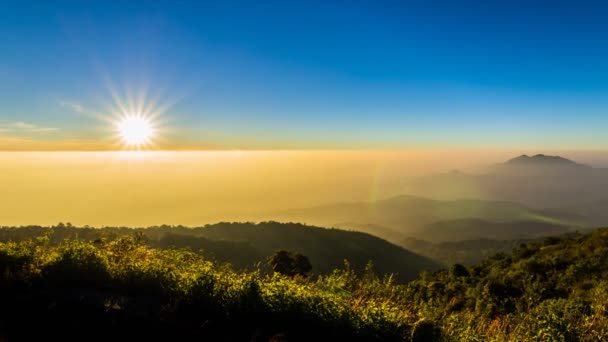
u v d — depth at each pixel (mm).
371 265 7859
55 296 5648
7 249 7129
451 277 34219
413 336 5227
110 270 6598
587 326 5949
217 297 5648
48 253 7406
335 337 5109
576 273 24141
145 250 8312
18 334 4754
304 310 5402
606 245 35531
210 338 4883
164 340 4809
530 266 33094
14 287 5828
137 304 5539
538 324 6031
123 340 4773
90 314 5219
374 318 5363
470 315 6684
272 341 4699
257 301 5480
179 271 6680
